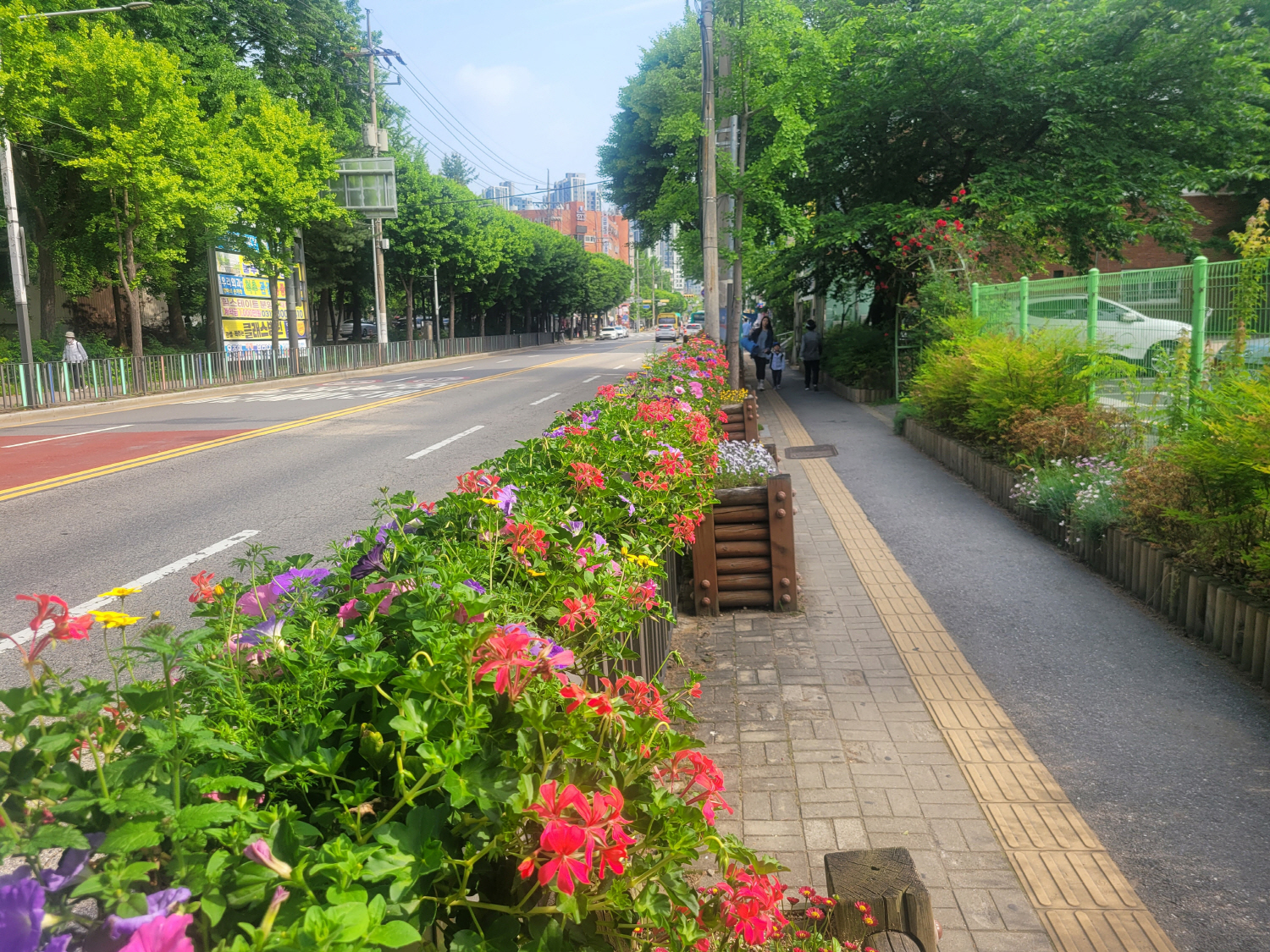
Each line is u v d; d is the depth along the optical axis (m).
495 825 1.48
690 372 10.81
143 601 6.75
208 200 26.45
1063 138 19.77
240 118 31.78
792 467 12.65
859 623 6.39
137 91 23.64
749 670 5.56
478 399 22.47
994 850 3.60
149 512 9.68
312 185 31.98
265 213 31.20
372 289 55.16
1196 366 7.82
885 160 22.52
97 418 19.19
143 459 12.99
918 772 4.25
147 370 26.03
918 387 14.41
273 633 1.88
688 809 1.75
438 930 1.47
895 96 20.30
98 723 1.29
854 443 14.55
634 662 3.74
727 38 19.69
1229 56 19.84
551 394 23.64
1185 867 3.47
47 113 24.09
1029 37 19.66
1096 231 20.16
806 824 3.81
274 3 36.28
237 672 1.71
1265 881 3.37
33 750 1.20
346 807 1.38
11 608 6.68
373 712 1.66
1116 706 4.95
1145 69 19.72
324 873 1.23
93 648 5.79
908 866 2.75
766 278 27.92
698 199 26.17
